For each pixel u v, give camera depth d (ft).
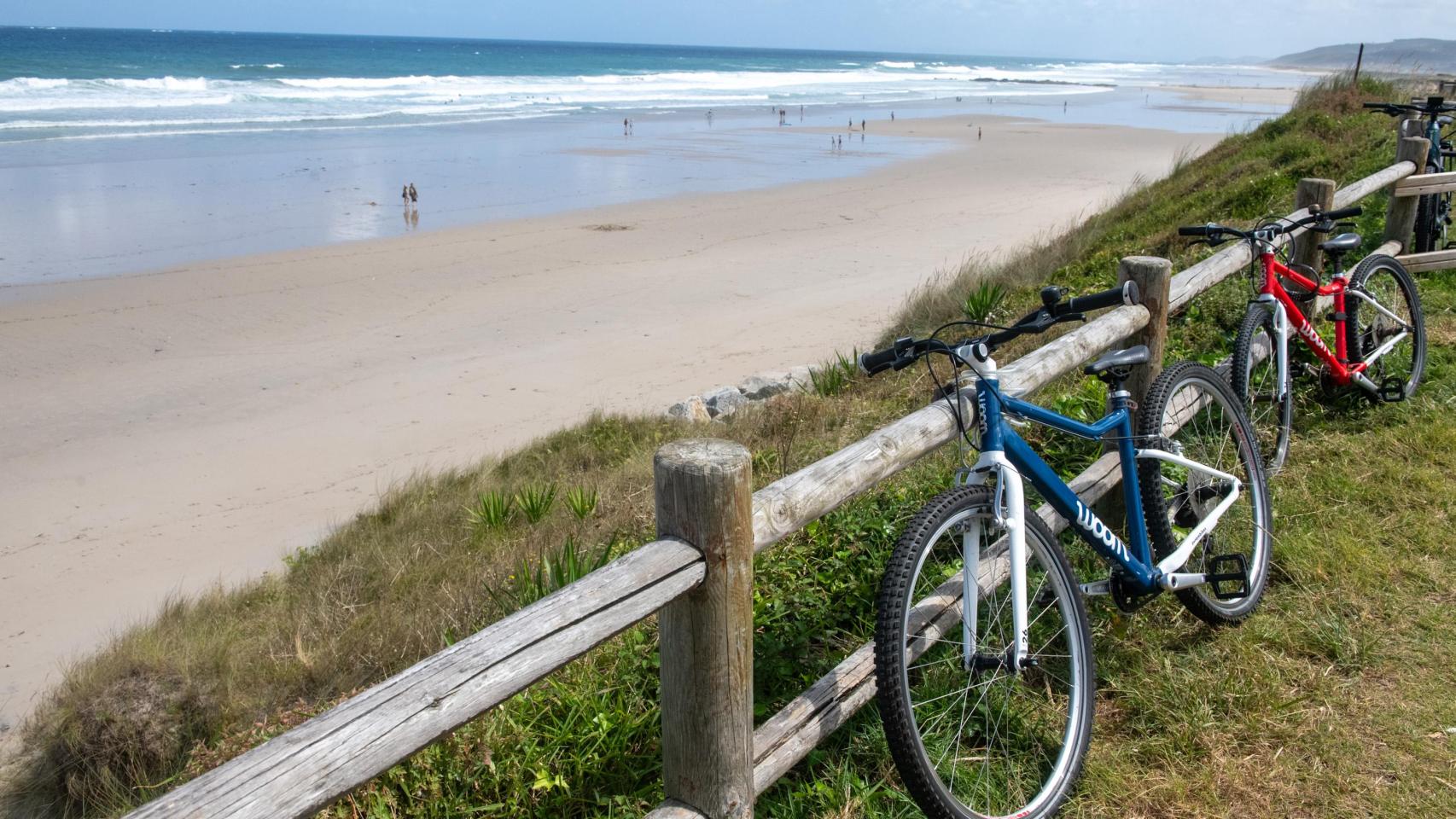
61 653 23.94
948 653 9.58
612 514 20.79
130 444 37.35
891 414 21.85
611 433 32.94
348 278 60.08
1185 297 13.83
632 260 64.59
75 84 171.22
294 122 145.48
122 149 110.32
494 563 19.53
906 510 12.88
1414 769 8.46
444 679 5.24
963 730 9.09
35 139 115.03
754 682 9.89
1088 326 11.16
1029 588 9.68
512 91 219.61
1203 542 10.78
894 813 8.27
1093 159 120.16
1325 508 12.64
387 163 108.37
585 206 84.79
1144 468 9.87
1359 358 15.08
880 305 52.42
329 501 32.68
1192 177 46.85
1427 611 10.50
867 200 86.79
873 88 299.99
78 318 51.44
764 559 12.02
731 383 41.98
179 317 52.26
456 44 645.51
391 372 44.75
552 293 56.95
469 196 89.40
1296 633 10.32
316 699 15.66
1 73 199.72
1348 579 11.11
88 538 30.25
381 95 194.18
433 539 24.21
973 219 76.18
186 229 72.59
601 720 9.38
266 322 51.62
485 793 9.10
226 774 4.51
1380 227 24.71
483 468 31.91
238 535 30.40
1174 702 9.36
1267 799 8.28
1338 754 8.68
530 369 44.80
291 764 4.64
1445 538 11.76
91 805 15.06
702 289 57.21
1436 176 20.31
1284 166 39.04
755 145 135.03
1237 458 11.87
